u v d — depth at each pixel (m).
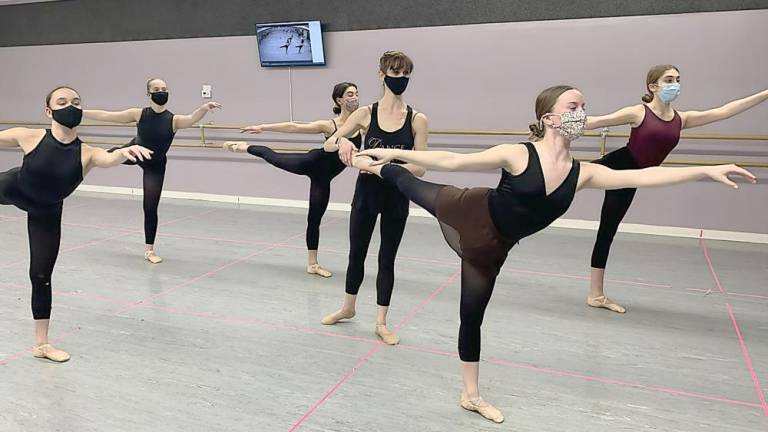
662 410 2.51
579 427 2.39
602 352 3.06
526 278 4.25
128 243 5.30
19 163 8.24
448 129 6.02
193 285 4.16
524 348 3.12
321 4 6.22
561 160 2.07
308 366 2.94
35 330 3.11
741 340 3.20
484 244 2.20
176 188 7.46
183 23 6.86
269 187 6.98
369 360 3.00
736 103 3.27
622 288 4.03
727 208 5.23
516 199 2.08
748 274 4.30
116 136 7.52
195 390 2.70
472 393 2.49
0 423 2.44
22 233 5.70
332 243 5.28
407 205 3.02
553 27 5.47
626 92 5.36
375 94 6.24
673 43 5.14
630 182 2.02
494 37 5.69
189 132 7.18
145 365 2.95
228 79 6.83
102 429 2.39
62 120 2.66
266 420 2.46
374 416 2.48
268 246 5.20
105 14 7.18
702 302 3.76
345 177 6.55
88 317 3.58
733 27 4.95
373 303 3.81
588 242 5.21
